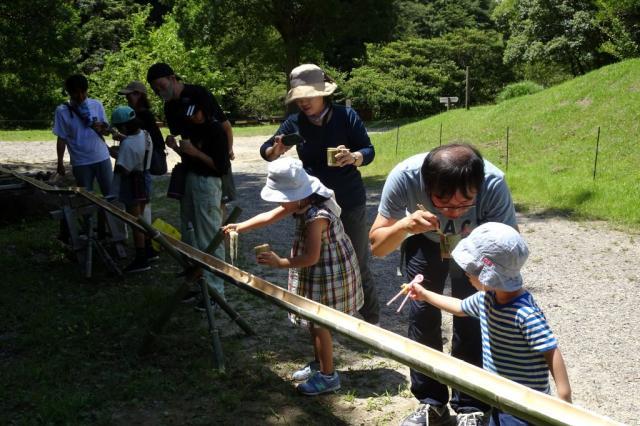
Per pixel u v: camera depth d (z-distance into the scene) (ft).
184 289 14.79
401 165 10.88
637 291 20.12
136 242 21.79
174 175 17.42
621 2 77.77
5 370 14.39
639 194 32.63
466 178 9.18
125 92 22.08
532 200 34.47
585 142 43.50
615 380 14.08
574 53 114.21
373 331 8.67
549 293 20.12
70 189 19.99
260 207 36.88
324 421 12.27
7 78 57.52
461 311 9.88
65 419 12.26
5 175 31.40
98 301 18.94
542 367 8.94
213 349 14.90
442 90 140.97
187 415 12.51
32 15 48.67
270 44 118.32
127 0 159.94
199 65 115.96
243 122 129.70
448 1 187.32
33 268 22.16
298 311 9.89
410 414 12.00
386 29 113.29
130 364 14.66
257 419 12.35
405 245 11.68
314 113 14.66
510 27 132.05
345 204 15.17
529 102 54.54
